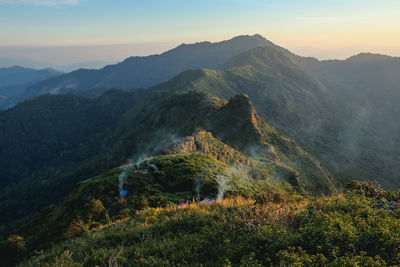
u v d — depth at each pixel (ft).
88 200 79.87
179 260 18.34
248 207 27.04
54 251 25.08
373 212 19.56
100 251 21.94
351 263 13.20
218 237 20.52
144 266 18.30
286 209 24.44
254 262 15.47
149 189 82.23
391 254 14.44
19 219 365.61
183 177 92.02
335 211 20.26
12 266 50.85
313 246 16.02
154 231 25.55
